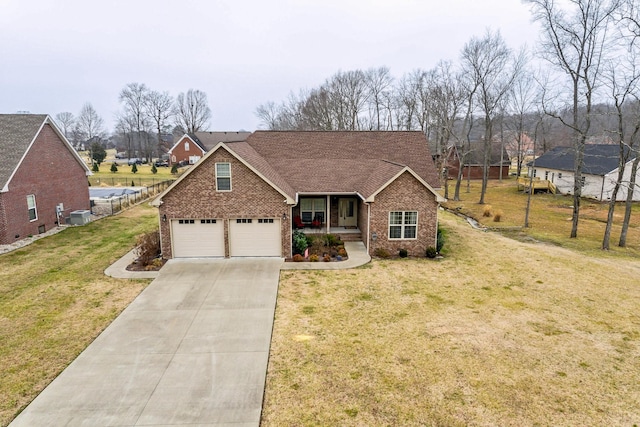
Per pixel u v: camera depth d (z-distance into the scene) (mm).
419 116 56500
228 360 9938
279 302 13500
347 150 25141
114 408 8141
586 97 24297
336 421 7820
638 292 14766
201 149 72438
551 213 31938
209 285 14961
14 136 22141
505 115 49344
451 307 13227
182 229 17812
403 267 17375
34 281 15250
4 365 9633
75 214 25406
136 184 48125
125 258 18219
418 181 18547
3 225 19984
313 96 71375
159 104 90375
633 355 10305
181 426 7652
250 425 7699
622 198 36062
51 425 7652
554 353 10352
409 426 7691
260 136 25750
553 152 47844
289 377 9242
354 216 22875
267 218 17875
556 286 15281
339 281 15555
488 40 36625
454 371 9508
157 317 12312
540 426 7719
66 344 10648
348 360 9961
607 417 7980
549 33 24047
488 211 30688
